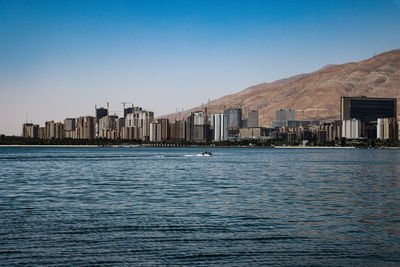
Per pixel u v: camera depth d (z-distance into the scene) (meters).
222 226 49.19
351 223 50.97
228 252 39.06
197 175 130.25
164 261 36.66
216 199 72.31
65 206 64.19
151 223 50.91
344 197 75.50
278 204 66.25
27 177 121.88
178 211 59.28
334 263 36.28
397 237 44.12
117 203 67.38
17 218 54.25
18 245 41.09
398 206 64.56
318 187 93.44
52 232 46.28
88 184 100.88
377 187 93.62
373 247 40.59
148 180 111.75
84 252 38.97
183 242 42.28
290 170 155.50
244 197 75.19
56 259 37.03
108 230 47.22
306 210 60.38
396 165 192.62
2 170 152.75
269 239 43.34
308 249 39.94
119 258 37.38
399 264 36.03
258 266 35.53
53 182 106.00
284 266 35.59
